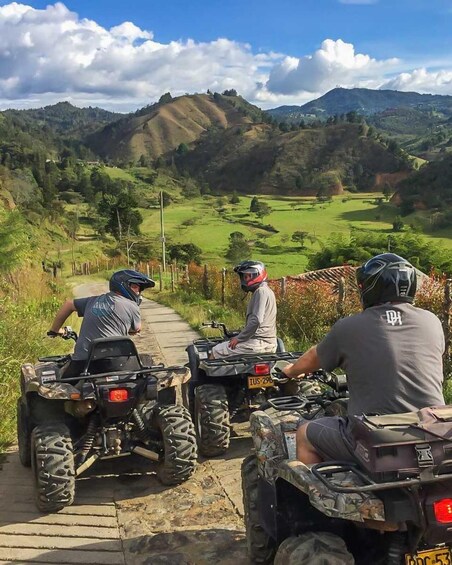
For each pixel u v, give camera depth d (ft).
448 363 29.30
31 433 18.93
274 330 22.57
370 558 10.98
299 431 11.52
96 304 19.42
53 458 16.65
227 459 20.65
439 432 9.56
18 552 14.87
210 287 87.20
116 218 423.23
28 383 18.78
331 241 153.58
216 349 22.39
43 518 16.70
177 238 462.60
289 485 11.68
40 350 36.60
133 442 18.66
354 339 11.05
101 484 18.85
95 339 18.22
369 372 10.82
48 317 50.57
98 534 15.70
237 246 365.81
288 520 11.65
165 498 17.76
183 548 14.85
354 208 643.04
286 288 51.90
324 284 51.55
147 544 15.08
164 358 41.14
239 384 22.15
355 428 10.01
